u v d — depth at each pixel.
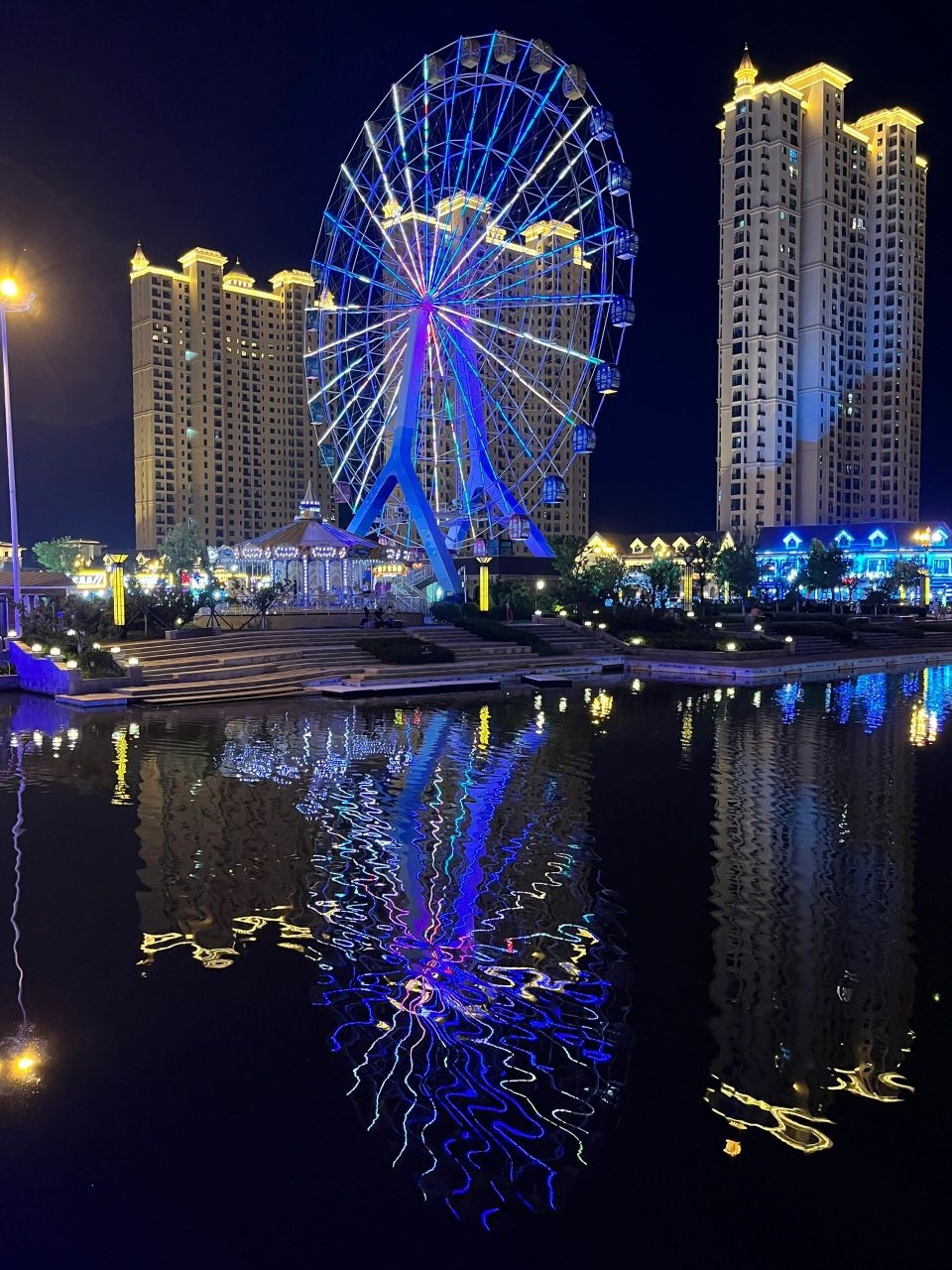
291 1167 6.22
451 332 52.84
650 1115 6.80
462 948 9.88
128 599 40.06
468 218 49.81
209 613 45.31
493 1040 7.91
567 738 23.12
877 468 151.50
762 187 139.50
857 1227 5.64
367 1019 8.27
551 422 138.50
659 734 23.88
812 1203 5.86
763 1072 7.39
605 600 60.28
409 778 18.23
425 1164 6.26
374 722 25.67
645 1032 8.04
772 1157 6.31
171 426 175.62
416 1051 7.71
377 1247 5.48
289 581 49.88
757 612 61.22
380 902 11.23
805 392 144.75
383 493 55.12
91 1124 6.66
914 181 151.12
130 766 19.20
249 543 52.59
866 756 20.86
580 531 170.88
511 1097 7.03
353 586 55.47
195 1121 6.71
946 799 16.69
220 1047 7.75
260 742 22.27
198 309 174.75
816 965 9.42
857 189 148.88
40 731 23.92
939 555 108.31
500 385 54.72
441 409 60.78
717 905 11.16
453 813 15.52
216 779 17.98
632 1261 5.37
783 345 141.88
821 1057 7.61
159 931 10.27
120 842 13.62
